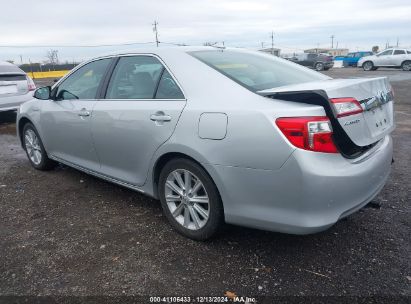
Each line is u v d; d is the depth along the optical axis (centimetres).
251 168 255
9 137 761
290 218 249
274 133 243
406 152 562
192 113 286
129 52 367
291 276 265
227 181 269
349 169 249
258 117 250
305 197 239
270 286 255
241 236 318
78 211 378
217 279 263
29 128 510
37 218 365
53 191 435
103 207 387
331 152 243
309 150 237
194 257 290
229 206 275
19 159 582
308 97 252
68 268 280
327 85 263
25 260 291
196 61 314
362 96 266
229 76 294
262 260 285
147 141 321
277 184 247
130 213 371
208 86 292
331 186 239
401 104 1053
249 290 252
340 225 334
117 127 349
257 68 330
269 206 256
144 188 347
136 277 267
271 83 300
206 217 297
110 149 367
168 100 311
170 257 291
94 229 339
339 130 246
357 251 293
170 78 318
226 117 265
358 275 264
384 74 2291
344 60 3969
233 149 261
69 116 412
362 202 265
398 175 458
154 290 254
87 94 401
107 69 383
